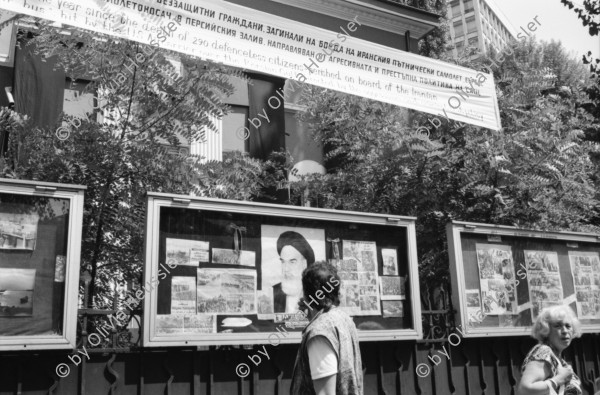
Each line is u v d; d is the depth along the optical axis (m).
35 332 4.16
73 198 4.45
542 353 4.03
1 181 4.21
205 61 6.25
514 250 6.98
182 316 4.79
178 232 4.93
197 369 4.81
